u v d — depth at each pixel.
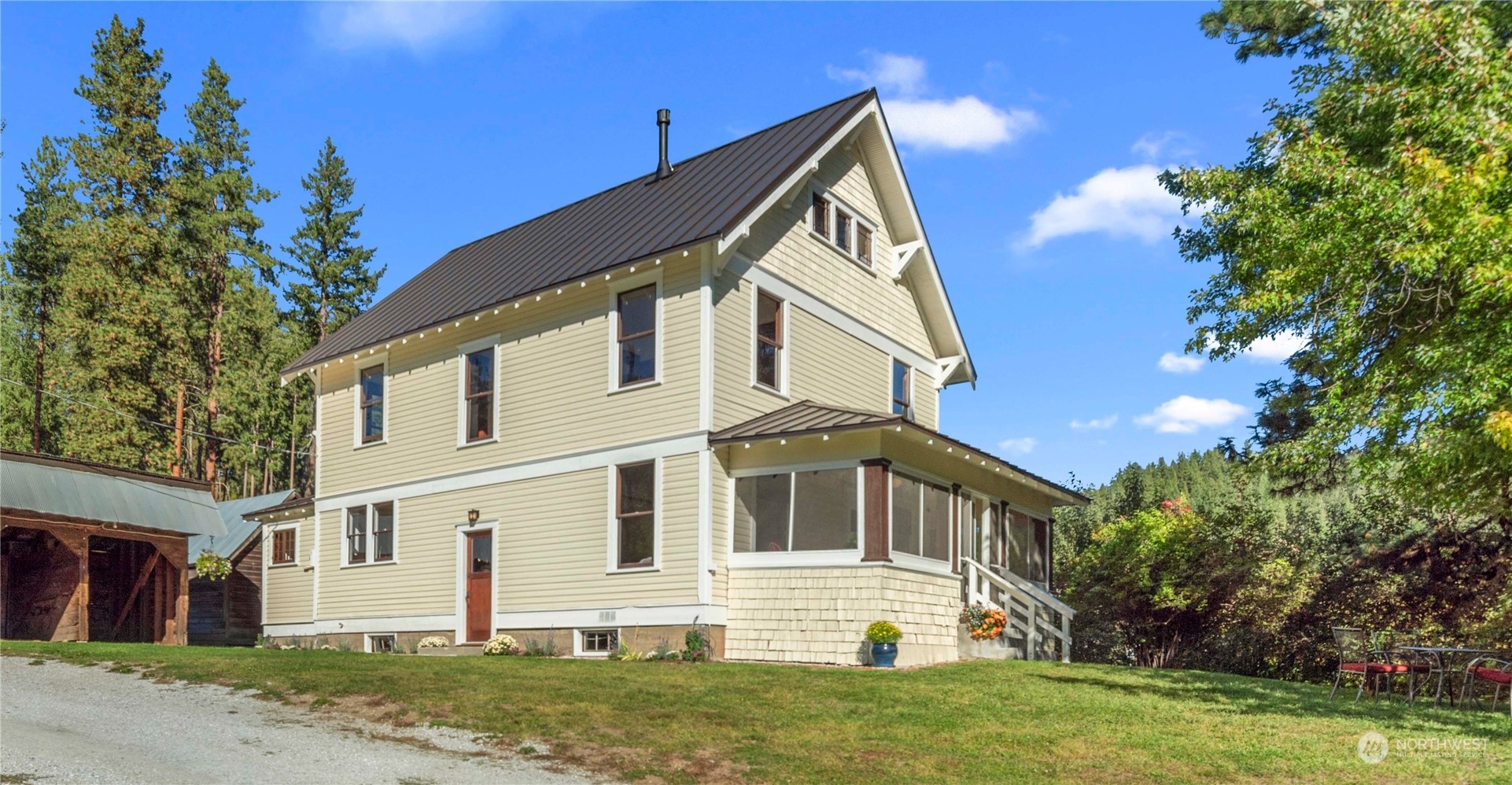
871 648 16.91
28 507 20.97
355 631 23.75
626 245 20.08
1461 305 11.16
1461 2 11.89
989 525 22.12
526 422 21.08
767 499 18.48
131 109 46.12
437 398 22.91
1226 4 19.28
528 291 20.67
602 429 19.77
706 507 18.16
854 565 17.36
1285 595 25.25
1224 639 25.52
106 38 46.19
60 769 9.02
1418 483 11.99
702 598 17.98
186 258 47.66
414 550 22.78
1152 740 11.15
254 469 56.91
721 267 18.88
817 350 21.38
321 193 54.47
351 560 24.39
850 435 17.75
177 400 45.34
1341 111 13.48
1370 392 11.98
